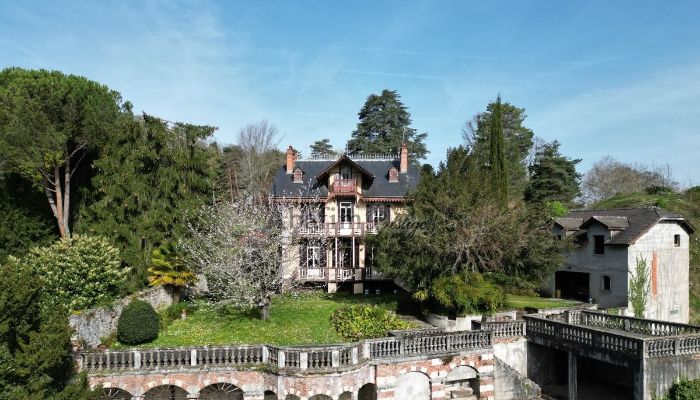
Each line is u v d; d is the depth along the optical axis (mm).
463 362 24797
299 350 21500
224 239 29734
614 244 38281
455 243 30141
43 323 18281
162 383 21812
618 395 28062
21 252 31844
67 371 19953
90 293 25469
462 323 30469
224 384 23125
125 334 24688
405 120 70750
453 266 30688
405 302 35625
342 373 21547
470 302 30125
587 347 25328
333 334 26922
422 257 30766
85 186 34281
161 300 30359
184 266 31500
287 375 21422
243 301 29062
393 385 23156
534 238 31672
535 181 67688
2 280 16938
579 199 88250
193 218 32438
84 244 26844
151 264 31250
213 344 24062
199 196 33750
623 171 91688
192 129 34375
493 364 25484
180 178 33062
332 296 37219
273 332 27047
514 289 34688
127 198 31281
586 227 41094
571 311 31094
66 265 25312
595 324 30594
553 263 32875
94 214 31547
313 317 29938
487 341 25547
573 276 43094
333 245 41688
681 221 39594
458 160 34344
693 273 47281
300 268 38469
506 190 39656
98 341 23984
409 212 32469
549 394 28078
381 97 70812
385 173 44938
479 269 32656
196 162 33938
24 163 29938
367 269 40188
